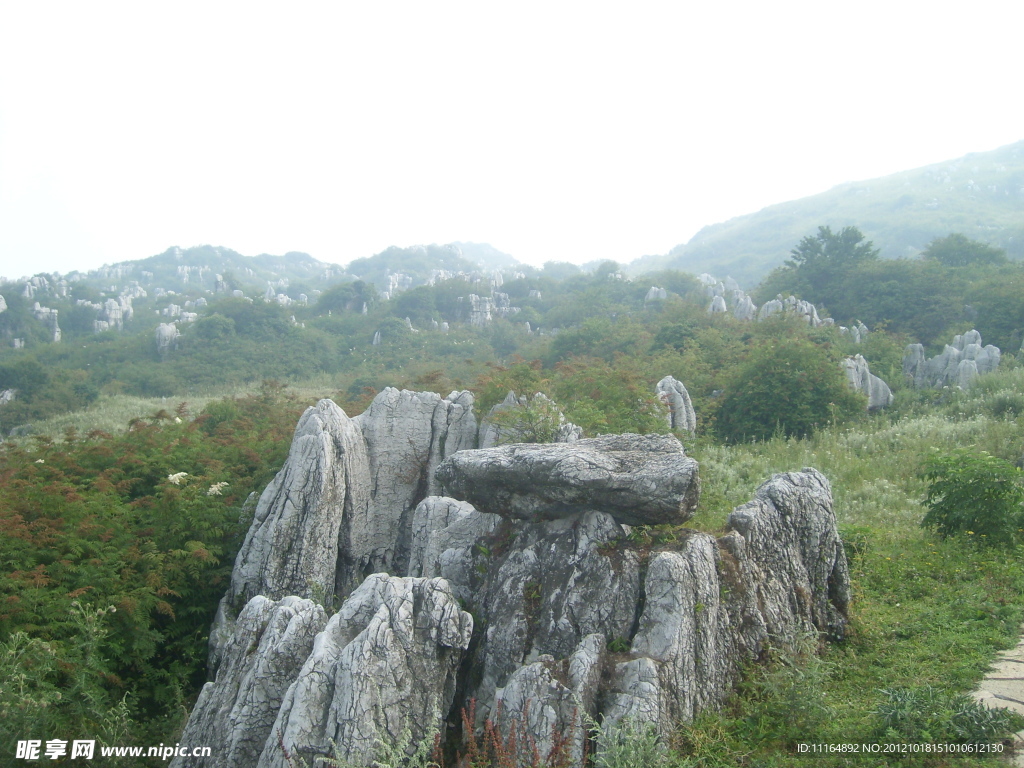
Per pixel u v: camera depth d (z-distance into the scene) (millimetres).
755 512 9547
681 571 8094
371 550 14508
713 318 48219
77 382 58625
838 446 22297
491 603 9117
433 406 15562
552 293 115938
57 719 9633
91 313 99875
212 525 13867
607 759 6707
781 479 10289
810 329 40781
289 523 12719
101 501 13906
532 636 8562
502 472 9312
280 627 8578
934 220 143500
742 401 27828
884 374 35688
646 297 86750
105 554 12352
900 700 7512
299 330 77875
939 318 48031
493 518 10242
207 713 8688
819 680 8023
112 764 9242
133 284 168375
